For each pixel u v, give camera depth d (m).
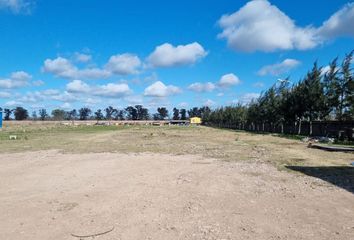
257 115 57.53
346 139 30.73
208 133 49.31
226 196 9.05
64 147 23.61
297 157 18.17
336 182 11.07
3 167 14.13
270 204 8.25
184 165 14.95
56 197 8.89
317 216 7.29
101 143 27.73
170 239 5.91
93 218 7.10
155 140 32.31
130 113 162.12
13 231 6.33
